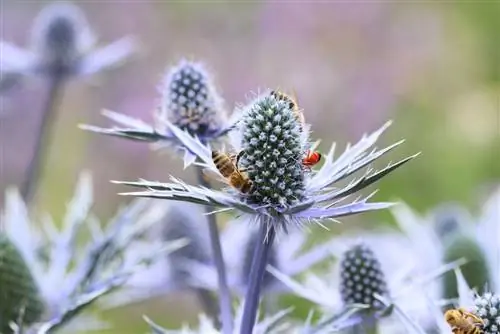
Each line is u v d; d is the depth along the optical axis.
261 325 0.46
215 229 0.46
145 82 0.96
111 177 0.91
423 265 0.54
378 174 0.41
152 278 0.56
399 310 0.45
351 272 0.48
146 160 0.90
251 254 0.54
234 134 0.45
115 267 0.50
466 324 0.43
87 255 0.50
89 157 0.92
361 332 0.48
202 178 0.47
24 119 0.87
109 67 0.67
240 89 0.98
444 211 0.62
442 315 0.46
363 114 0.96
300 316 0.60
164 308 0.72
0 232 0.50
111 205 0.90
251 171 0.44
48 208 0.88
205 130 0.49
